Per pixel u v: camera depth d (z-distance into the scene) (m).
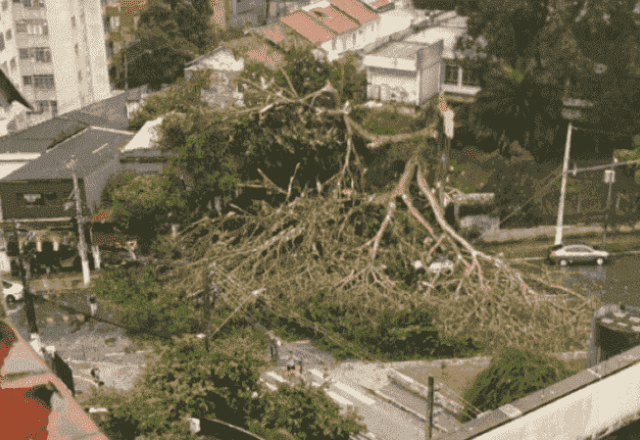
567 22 51.88
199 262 45.19
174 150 48.78
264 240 47.47
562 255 49.69
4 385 3.35
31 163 49.53
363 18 56.41
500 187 55.31
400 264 46.16
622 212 57.00
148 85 56.69
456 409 32.53
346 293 42.47
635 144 54.69
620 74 52.94
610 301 43.94
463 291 44.41
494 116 55.34
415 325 40.16
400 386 35.38
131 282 45.41
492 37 53.28
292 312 41.03
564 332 38.88
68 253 49.56
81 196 49.38
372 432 30.98
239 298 41.53
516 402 16.28
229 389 27.95
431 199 43.78
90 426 3.21
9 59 53.44
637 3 50.91
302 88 47.75
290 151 46.25
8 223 48.25
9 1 52.03
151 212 48.91
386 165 48.53
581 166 57.28
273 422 27.34
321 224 45.56
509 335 38.38
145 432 25.09
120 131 51.94
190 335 28.69
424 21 54.50
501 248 52.22
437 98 48.25
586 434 16.16
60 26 53.94
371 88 48.78
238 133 46.84
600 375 17.12
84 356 37.97
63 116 53.78
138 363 37.22
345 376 36.41
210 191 49.06
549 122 55.56
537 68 53.59
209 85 49.91
